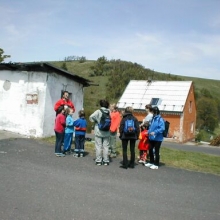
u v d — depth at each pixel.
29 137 12.20
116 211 4.95
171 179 7.55
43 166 7.67
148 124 9.34
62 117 9.23
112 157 9.99
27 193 5.46
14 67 13.02
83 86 15.89
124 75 83.88
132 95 38.75
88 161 8.84
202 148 25.34
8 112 13.29
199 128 61.84
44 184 6.11
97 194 5.76
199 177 8.10
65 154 9.60
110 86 77.06
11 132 12.99
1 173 6.63
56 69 12.87
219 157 13.84
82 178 6.84
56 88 13.30
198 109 63.94
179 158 10.89
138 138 8.52
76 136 9.41
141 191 6.24
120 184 6.63
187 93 36.41
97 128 8.45
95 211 4.87
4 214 4.44
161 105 35.47
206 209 5.47
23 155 8.73
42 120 12.46
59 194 5.57
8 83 13.39
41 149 9.96
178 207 5.44
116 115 10.05
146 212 5.04
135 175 7.62
